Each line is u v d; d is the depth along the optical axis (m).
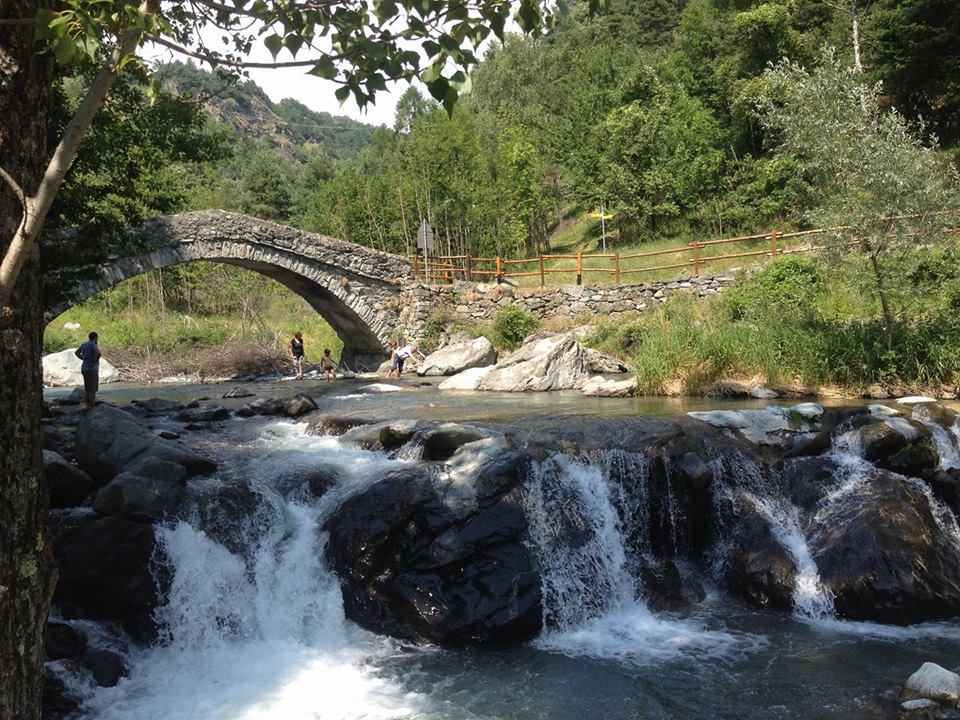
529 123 58.22
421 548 8.52
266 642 8.16
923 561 8.59
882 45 28.69
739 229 33.81
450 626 7.99
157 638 7.82
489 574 8.36
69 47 3.26
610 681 7.11
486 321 28.16
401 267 28.41
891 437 10.19
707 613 8.77
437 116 41.31
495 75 68.19
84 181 14.33
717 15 41.50
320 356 31.69
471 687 7.07
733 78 37.16
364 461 10.66
